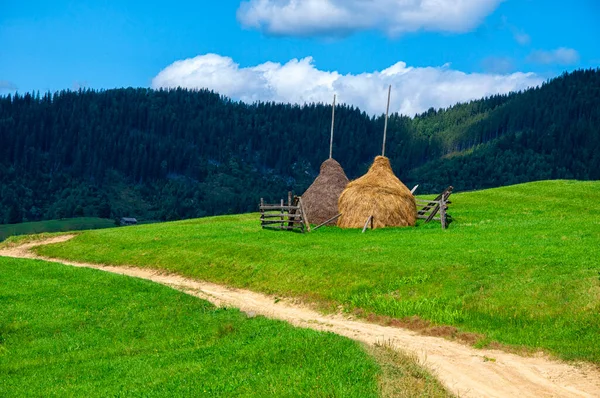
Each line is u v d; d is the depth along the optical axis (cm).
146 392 1808
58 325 2650
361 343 2112
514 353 2061
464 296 2530
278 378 1791
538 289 2430
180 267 3806
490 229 3794
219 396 1714
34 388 1994
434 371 1861
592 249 2844
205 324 2597
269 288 3170
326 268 3144
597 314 2153
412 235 3809
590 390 1722
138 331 2603
